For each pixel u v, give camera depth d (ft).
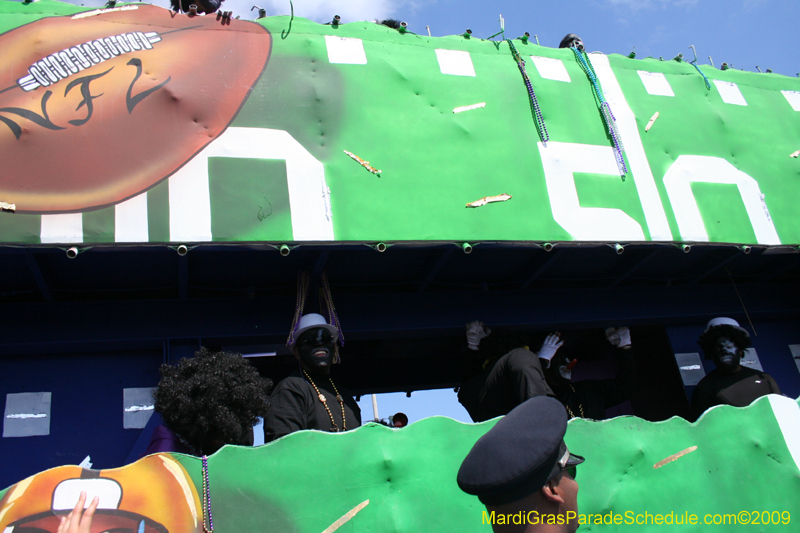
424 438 9.19
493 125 14.71
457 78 15.12
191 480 7.77
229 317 13.91
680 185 15.74
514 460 5.25
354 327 14.67
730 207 15.92
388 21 15.65
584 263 16.01
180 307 13.75
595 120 15.89
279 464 8.25
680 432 10.63
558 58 16.70
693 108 17.16
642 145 15.93
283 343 14.60
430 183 13.46
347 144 13.26
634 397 19.95
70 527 6.77
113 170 11.49
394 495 8.68
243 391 9.38
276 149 12.69
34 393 12.67
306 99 13.44
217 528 7.63
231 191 12.03
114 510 7.19
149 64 12.60
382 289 15.34
